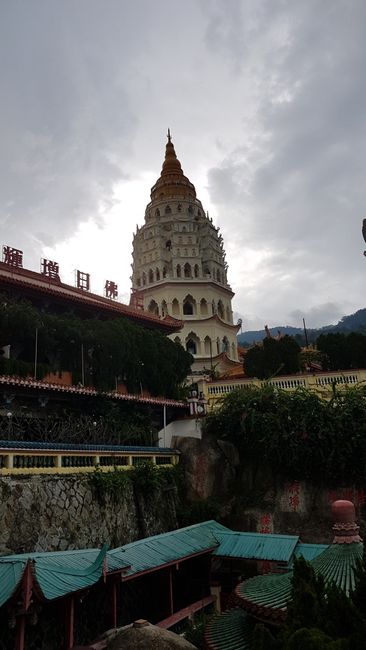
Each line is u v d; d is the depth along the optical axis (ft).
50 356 101.91
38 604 44.50
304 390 102.42
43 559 50.29
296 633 28.43
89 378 104.63
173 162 275.59
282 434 95.20
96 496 72.90
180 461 100.73
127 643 45.70
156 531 83.05
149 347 117.91
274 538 71.82
